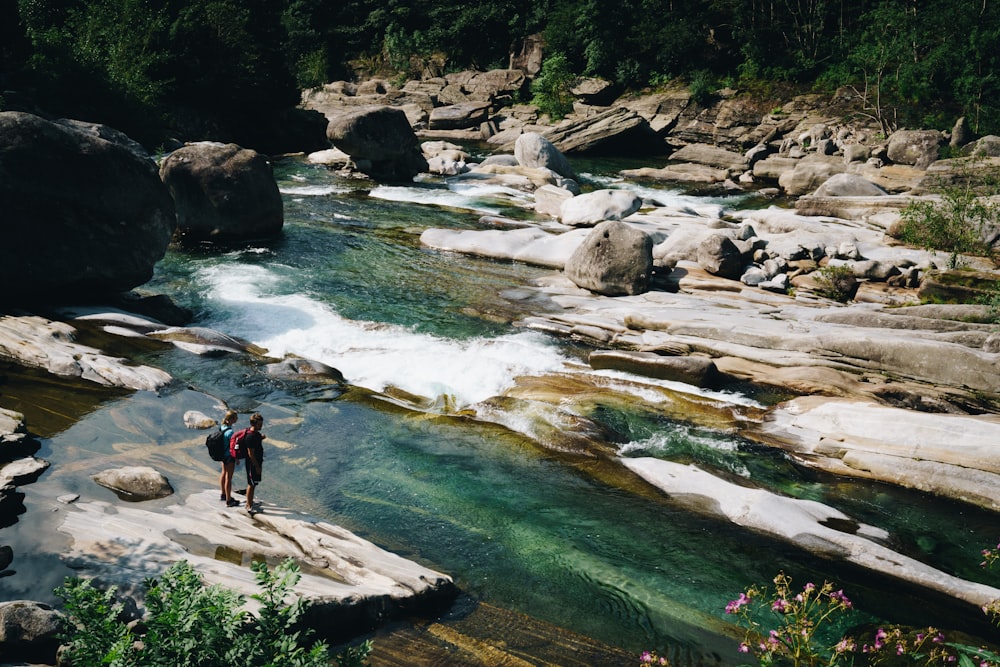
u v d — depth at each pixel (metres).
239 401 13.74
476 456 12.60
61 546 8.75
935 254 21.30
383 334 17.33
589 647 8.32
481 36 74.25
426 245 24.91
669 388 15.09
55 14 41.22
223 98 46.03
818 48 56.00
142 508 9.86
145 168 17.61
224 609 6.21
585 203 27.33
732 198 36.84
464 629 8.44
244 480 11.16
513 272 22.56
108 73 34.75
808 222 25.97
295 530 9.53
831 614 9.17
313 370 15.02
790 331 16.27
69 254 16.16
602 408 14.23
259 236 24.38
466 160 41.38
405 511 10.91
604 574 9.76
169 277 20.45
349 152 35.12
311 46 78.56
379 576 8.78
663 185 40.44
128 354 15.02
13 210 15.42
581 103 60.66
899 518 11.49
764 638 8.62
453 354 16.19
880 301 19.30
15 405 12.44
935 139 39.25
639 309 18.48
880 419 13.18
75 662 5.81
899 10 50.50
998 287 17.59
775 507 11.11
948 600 9.55
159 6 43.69
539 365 16.03
